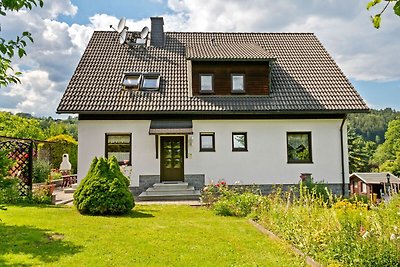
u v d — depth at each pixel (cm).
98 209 1067
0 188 661
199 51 1858
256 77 1814
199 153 1731
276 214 923
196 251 704
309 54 2073
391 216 728
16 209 1080
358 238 630
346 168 1761
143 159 1711
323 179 1756
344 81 1886
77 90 1730
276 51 2091
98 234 805
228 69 1809
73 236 779
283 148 1758
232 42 2148
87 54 1948
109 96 1727
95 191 1080
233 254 689
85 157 1688
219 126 1744
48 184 1421
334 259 620
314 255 654
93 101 1688
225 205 1187
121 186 1111
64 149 3016
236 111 1702
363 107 1734
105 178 1102
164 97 1748
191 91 1783
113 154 1716
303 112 1722
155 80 1830
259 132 1756
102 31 2153
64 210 1120
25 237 747
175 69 1906
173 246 734
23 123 3791
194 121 1738
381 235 626
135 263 621
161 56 1984
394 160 5597
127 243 743
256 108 1719
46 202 1291
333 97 1791
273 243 771
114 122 1708
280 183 1741
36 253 652
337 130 1783
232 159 1738
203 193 1448
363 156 5378
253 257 670
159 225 937
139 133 1714
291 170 1753
